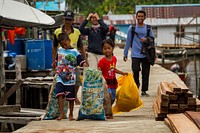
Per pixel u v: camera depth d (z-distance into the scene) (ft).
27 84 46.55
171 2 248.11
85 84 27.81
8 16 35.94
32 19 37.99
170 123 24.25
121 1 256.73
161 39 192.65
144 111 32.58
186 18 191.93
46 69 54.24
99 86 27.89
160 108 26.94
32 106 50.75
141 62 38.93
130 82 29.68
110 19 211.61
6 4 38.29
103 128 25.22
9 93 41.04
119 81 30.30
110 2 252.42
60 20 57.88
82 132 24.36
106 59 29.60
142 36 37.91
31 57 54.03
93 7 252.01
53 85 28.32
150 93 42.68
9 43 61.62
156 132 23.79
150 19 192.85
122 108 30.01
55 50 31.91
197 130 21.54
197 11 196.03
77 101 30.68
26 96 50.11
